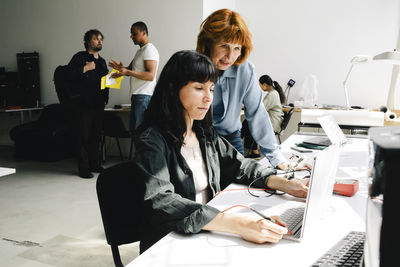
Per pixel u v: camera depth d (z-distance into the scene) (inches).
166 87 37.5
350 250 26.6
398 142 15.7
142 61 132.2
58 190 121.7
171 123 37.9
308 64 188.1
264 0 192.2
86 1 183.8
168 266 25.5
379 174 15.5
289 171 53.7
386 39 173.3
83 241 81.7
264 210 37.1
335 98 185.3
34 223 92.3
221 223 30.4
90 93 137.6
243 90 56.8
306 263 26.0
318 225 33.4
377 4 172.6
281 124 162.7
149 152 35.4
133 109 136.5
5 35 209.6
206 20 49.7
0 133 217.3
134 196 38.4
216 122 61.2
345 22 179.0
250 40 49.7
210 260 26.4
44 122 178.2
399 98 166.7
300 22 186.9
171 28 167.6
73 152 181.9
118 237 36.9
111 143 186.1
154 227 33.7
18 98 204.1
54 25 194.4
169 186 34.4
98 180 36.9
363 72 178.1
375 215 16.2
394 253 15.0
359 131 103.8
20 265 70.4
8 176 140.5
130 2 173.8
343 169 57.5
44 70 201.3
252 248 28.4
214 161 45.2
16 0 201.9
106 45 182.2
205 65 36.0
